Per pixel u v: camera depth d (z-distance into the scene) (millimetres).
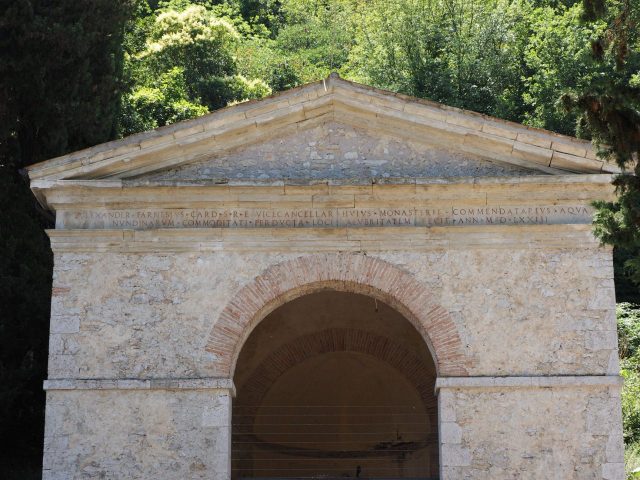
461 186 22094
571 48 43938
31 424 29750
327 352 29656
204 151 22672
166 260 22047
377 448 30656
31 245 30391
